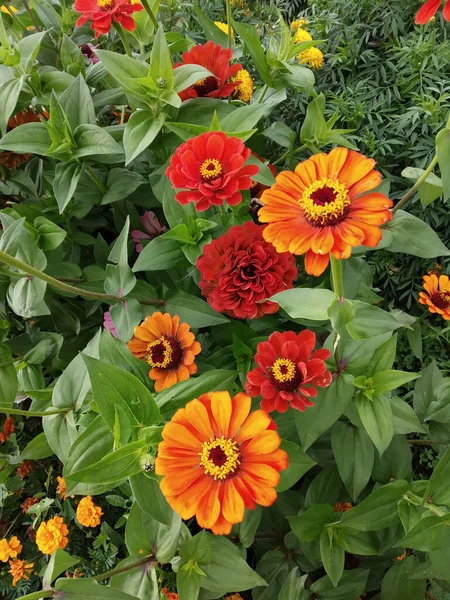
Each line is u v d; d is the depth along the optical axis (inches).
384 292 30.1
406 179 28.5
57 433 16.5
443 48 29.1
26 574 22.4
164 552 14.5
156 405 13.3
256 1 38.8
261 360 14.3
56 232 18.6
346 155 11.4
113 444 13.8
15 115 22.3
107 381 12.8
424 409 20.0
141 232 22.8
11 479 23.8
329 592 17.8
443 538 14.0
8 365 17.7
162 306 18.8
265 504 11.0
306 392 13.8
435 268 28.2
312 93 20.9
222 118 20.4
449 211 27.5
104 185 21.3
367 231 10.6
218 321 18.2
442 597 20.4
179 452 11.6
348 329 12.7
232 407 11.8
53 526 20.9
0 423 25.3
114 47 28.4
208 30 24.6
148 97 17.9
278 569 19.2
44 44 23.7
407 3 31.8
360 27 32.6
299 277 22.8
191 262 17.3
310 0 35.3
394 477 17.6
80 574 21.5
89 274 20.5
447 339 26.7
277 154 29.7
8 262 14.3
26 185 23.1
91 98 19.1
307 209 11.1
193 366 16.1
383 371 14.5
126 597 12.5
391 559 20.3
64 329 22.7
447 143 14.3
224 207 18.5
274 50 22.3
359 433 16.6
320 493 18.2
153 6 22.9
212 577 15.3
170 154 21.1
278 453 11.4
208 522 11.0
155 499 13.4
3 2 23.7
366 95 30.1
